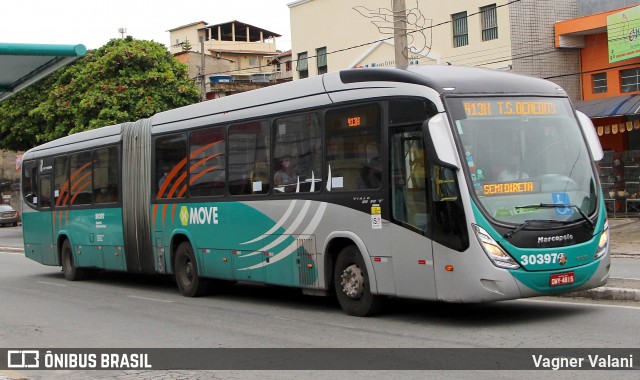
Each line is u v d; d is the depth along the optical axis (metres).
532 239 9.20
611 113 24.86
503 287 9.03
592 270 9.62
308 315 11.38
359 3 33.28
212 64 60.94
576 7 29.53
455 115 9.41
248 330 10.37
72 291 16.33
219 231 13.26
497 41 28.38
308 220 11.30
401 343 8.83
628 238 22.27
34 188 20.02
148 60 35.16
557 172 9.77
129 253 15.97
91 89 34.53
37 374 8.31
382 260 10.16
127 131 16.09
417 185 9.69
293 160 11.67
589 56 28.95
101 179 17.02
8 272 21.52
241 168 12.79
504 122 9.67
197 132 13.92
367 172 10.39
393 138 10.03
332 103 10.99
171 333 10.45
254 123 12.52
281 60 62.78
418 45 30.94
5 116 38.84
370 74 10.47
